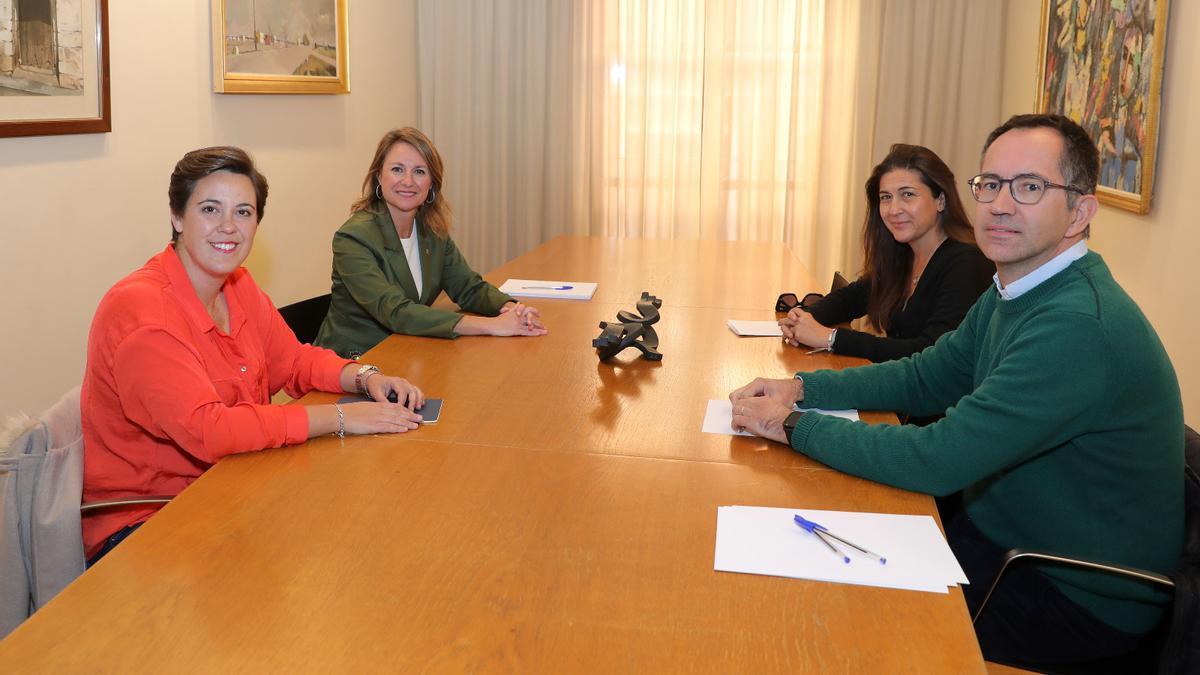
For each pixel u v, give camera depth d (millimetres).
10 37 2955
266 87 4379
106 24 3328
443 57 5793
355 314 2941
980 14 5375
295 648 1148
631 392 2178
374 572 1333
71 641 1155
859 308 3078
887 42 5430
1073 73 4316
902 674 1122
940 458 1649
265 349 2229
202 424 1747
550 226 5902
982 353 1952
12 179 3037
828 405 2080
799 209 5723
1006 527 1882
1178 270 3389
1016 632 1802
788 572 1354
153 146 3717
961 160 5520
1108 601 1782
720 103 5629
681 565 1372
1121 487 1749
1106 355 1638
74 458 1794
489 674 1104
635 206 5801
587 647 1162
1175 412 1742
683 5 5547
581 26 5633
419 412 2008
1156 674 1680
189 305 1908
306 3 4648
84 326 3396
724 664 1134
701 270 3730
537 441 1857
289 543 1416
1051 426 1638
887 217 2764
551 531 1471
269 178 4555
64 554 1747
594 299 3180
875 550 1427
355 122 5277
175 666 1110
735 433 1928
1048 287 1755
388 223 2910
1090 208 1730
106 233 3480
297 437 1810
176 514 1510
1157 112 3461
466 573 1334
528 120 5797
